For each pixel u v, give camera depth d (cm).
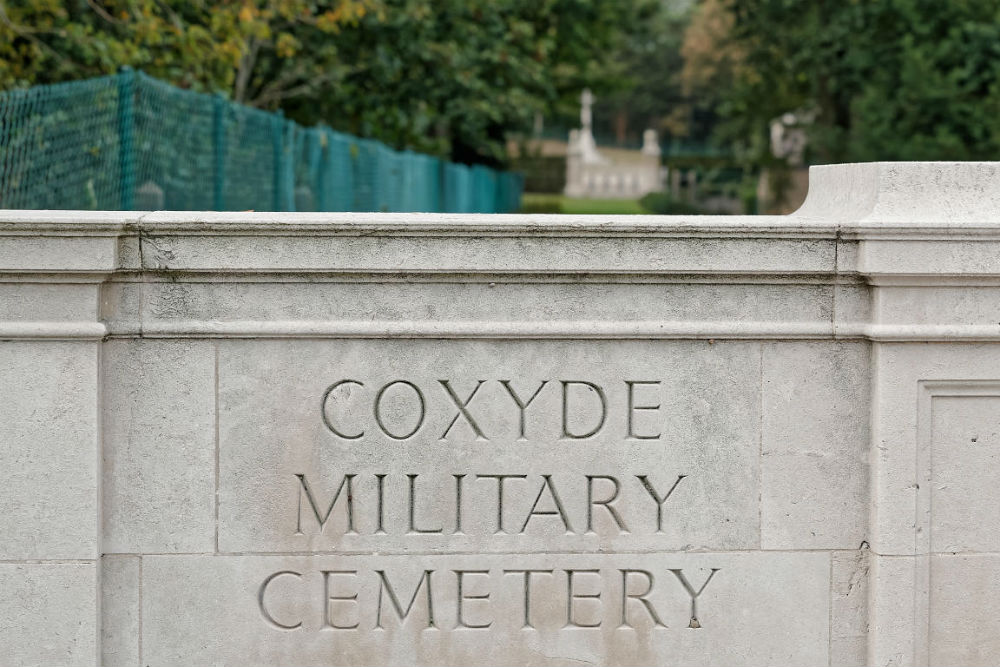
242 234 483
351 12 1480
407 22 1941
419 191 2211
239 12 1288
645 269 494
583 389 503
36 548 482
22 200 718
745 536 509
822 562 511
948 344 499
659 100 10894
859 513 510
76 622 484
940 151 2831
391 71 1995
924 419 502
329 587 500
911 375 500
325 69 1919
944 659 508
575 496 505
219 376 493
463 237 489
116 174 827
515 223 486
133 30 1181
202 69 1294
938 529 505
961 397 504
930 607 507
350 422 498
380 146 1766
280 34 1521
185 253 484
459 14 2133
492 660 505
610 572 507
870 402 507
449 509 502
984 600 507
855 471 509
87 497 482
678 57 10612
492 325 496
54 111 758
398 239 488
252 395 495
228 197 1055
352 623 501
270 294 493
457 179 2800
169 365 492
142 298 489
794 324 502
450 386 500
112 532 492
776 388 507
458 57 2078
